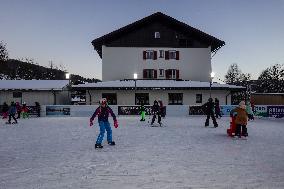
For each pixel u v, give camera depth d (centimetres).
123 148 1128
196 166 809
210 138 1427
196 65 4378
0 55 7969
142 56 4334
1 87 4003
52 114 3406
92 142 1303
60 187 615
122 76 4312
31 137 1499
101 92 3891
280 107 3158
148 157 943
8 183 647
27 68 9650
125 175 712
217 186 616
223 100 3975
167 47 4356
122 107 3425
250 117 2808
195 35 4388
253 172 738
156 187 610
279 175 707
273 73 7169
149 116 3262
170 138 1427
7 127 2108
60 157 950
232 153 1012
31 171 759
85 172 745
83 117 3222
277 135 1559
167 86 3866
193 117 3119
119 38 4341
